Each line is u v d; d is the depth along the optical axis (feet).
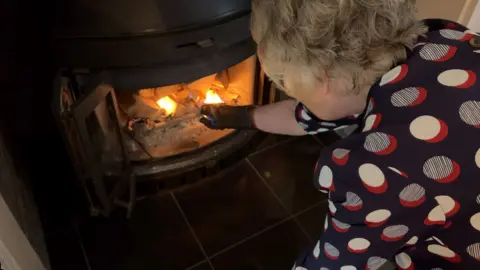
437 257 2.67
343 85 2.31
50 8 3.72
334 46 2.14
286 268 4.71
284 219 5.07
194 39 3.99
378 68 2.28
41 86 4.17
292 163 5.58
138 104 4.98
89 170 4.21
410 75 2.30
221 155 5.23
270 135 5.74
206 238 4.90
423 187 2.22
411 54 2.35
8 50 3.87
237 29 4.15
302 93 2.42
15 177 4.23
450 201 2.26
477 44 2.36
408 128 2.23
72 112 3.68
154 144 5.15
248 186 5.35
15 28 3.78
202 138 5.25
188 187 5.30
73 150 4.17
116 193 4.68
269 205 5.19
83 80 4.06
